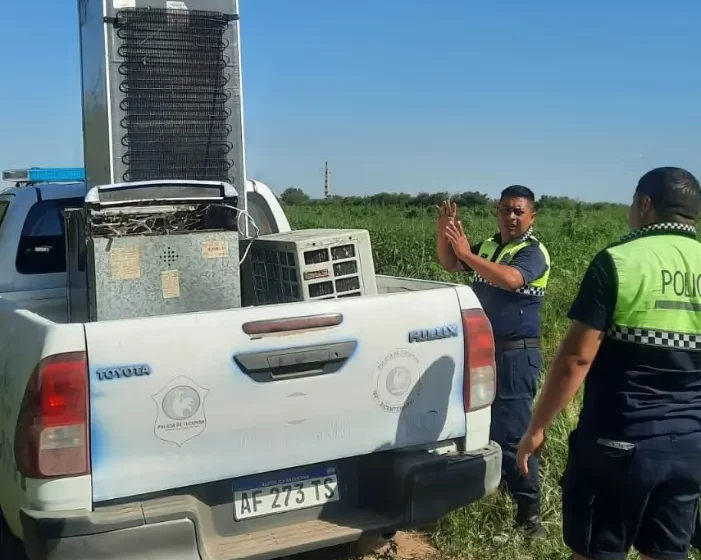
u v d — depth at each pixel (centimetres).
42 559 255
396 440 312
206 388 275
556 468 464
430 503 309
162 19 447
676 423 267
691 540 311
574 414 536
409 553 394
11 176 519
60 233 432
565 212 3425
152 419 267
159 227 351
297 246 337
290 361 287
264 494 294
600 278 268
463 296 329
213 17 460
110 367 260
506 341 412
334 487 309
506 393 412
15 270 418
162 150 455
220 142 471
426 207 3117
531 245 420
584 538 282
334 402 298
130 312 325
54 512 257
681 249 271
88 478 260
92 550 255
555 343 810
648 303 264
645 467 265
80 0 479
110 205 334
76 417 256
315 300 322
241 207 479
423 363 316
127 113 445
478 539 401
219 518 287
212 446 277
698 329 266
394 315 309
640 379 267
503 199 427
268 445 287
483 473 323
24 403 259
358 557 381
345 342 298
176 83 455
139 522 260
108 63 438
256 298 383
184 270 335
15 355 278
